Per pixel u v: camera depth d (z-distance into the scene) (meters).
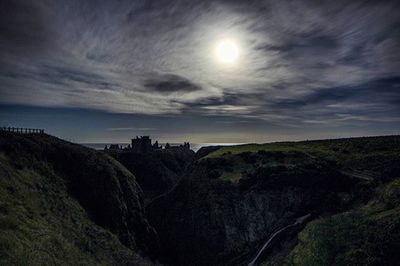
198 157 103.12
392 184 35.19
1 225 24.02
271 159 59.03
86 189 49.78
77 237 34.72
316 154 58.38
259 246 41.91
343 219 31.98
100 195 49.81
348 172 46.88
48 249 25.30
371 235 26.95
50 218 33.75
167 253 52.31
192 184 62.22
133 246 47.22
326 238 29.73
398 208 29.56
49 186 42.62
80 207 44.34
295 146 73.12
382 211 30.89
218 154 74.12
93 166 54.66
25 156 45.38
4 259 19.11
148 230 54.59
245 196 49.72
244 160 62.28
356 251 26.14
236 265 41.47
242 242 44.94
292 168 50.66
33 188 38.06
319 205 43.47
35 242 24.69
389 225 26.73
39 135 56.22
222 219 49.31
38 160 47.53
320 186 45.94
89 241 35.94
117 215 48.44
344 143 67.38
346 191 42.97
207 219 51.53
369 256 24.94
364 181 41.81
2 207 27.30
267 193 48.12
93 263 30.91
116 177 57.09
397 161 44.94
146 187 93.62
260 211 46.78
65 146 56.19
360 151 56.69
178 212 58.66
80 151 57.66
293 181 48.12
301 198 45.50
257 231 44.75
